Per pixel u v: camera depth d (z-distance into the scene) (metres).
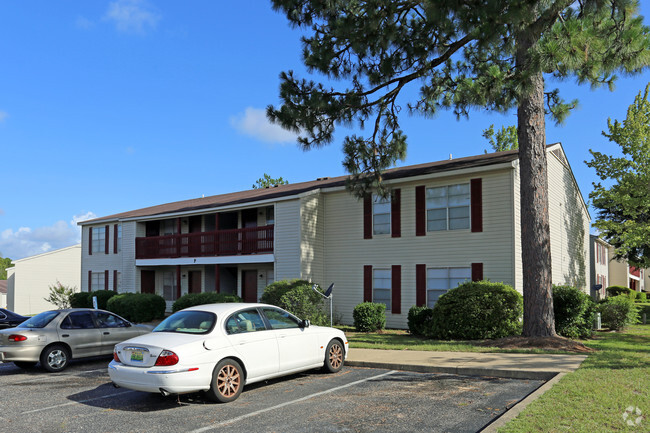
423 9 14.00
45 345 11.31
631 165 24.77
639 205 24.42
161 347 7.59
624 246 25.56
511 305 14.54
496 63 13.64
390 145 17.52
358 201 21.11
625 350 11.96
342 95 15.71
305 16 15.23
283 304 18.31
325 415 6.96
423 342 14.39
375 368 10.69
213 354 7.84
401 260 19.95
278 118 15.67
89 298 28.17
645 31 10.94
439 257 18.95
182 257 26.47
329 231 22.31
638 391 7.35
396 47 14.59
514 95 12.07
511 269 17.17
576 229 25.16
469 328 14.77
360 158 17.59
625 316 18.55
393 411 7.04
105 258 31.47
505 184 17.56
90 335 12.10
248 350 8.35
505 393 7.89
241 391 8.21
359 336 16.78
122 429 6.61
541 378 8.96
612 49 11.17
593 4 10.50
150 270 29.83
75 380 10.32
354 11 14.56
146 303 24.41
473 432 6.00
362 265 21.11
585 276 26.81
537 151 13.57
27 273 39.00
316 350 9.73
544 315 13.14
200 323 8.34
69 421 7.05
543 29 11.34
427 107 15.99
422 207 19.50
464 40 13.91
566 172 23.72
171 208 29.97
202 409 7.52
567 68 11.17
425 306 17.83
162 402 8.04
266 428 6.45
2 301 41.78
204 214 27.89
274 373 8.80
